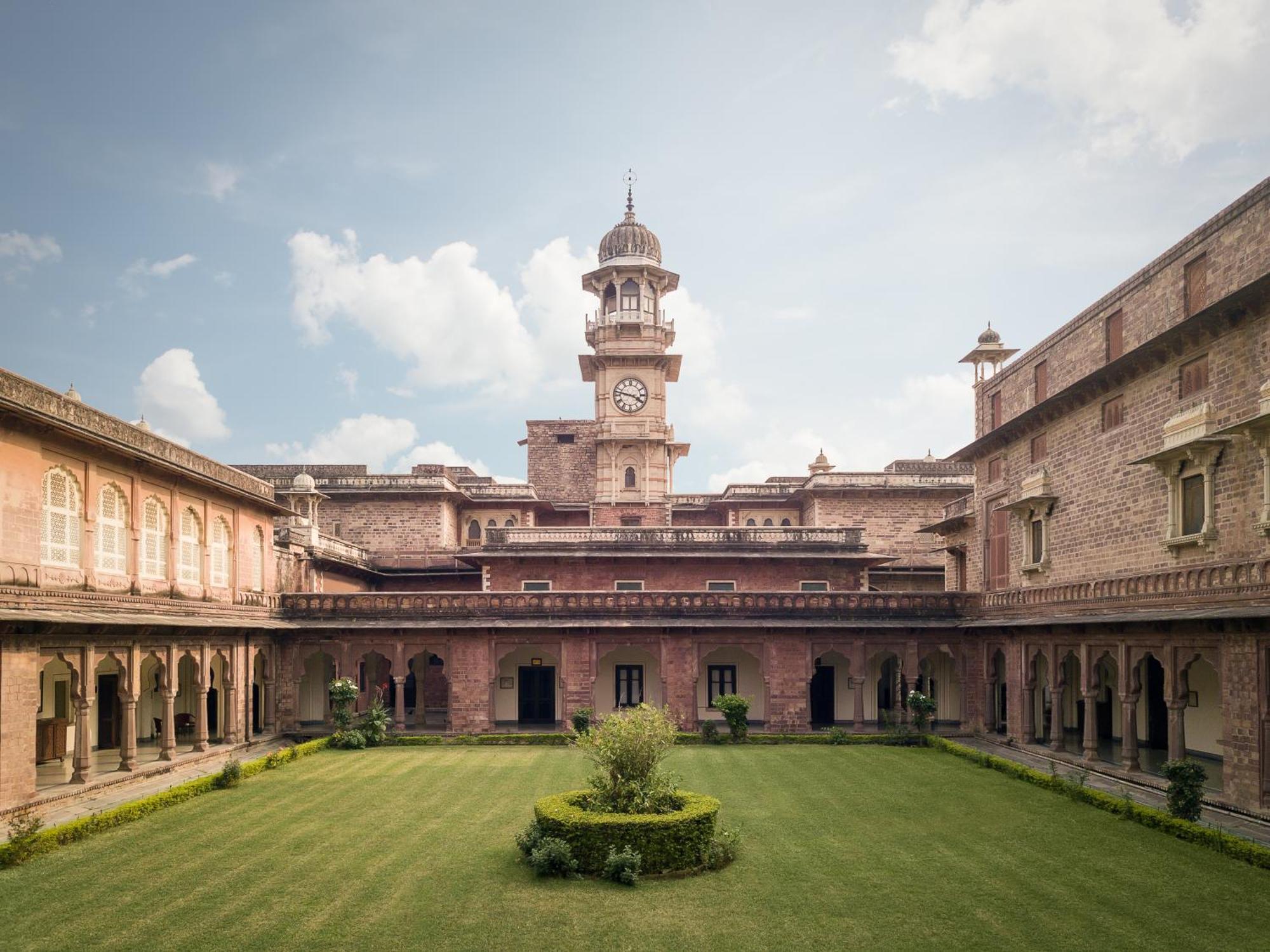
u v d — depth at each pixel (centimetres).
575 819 1499
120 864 1544
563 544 3694
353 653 3139
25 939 1206
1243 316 1922
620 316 4969
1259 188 1938
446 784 2241
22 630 1853
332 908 1327
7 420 1827
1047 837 1706
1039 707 3191
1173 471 2172
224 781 2202
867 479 4572
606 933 1236
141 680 2883
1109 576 2475
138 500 2314
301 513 3916
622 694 3462
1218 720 2394
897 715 3269
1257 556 1864
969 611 3162
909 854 1596
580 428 5366
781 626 3095
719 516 5072
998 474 3291
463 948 1184
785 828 1780
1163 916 1284
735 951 1176
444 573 4447
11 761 1814
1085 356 2686
